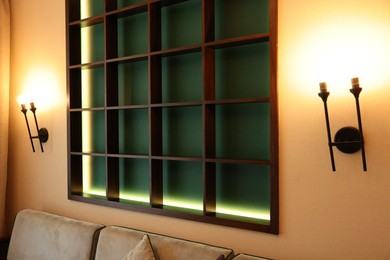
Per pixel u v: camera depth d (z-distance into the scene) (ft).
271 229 5.97
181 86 7.47
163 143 7.76
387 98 5.12
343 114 5.44
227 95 6.86
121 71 8.43
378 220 5.18
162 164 7.65
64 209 9.15
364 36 5.26
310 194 5.71
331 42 5.51
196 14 7.27
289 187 5.90
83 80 9.19
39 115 9.64
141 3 7.39
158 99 7.45
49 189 9.48
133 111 8.23
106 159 8.07
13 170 10.40
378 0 5.16
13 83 10.32
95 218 8.53
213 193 6.84
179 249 5.92
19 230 8.29
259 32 6.50
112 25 8.23
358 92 5.01
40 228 7.88
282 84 5.95
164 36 7.75
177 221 7.15
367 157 5.25
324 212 5.59
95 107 8.85
